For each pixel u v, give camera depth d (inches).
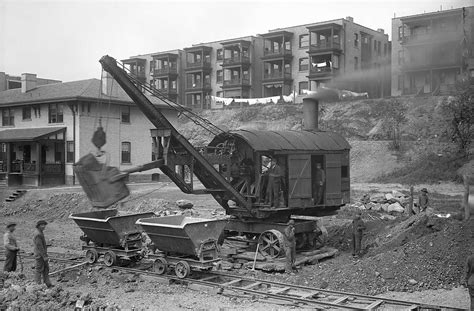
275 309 455.2
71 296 465.7
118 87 1617.9
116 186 561.9
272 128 2171.5
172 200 1187.9
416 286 522.6
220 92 2775.6
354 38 2274.9
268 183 677.3
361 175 1552.7
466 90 1562.5
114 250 637.3
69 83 1656.0
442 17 1653.5
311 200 703.1
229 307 464.1
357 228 689.0
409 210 853.2
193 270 580.4
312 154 708.7
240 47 2598.4
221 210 1005.2
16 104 1614.2
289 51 2472.9
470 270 397.4
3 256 725.3
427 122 1726.1
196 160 644.1
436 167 1440.7
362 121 1902.1
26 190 1369.3
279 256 663.1
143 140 1659.7
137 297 505.0
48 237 899.4
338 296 498.9
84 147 1497.3
